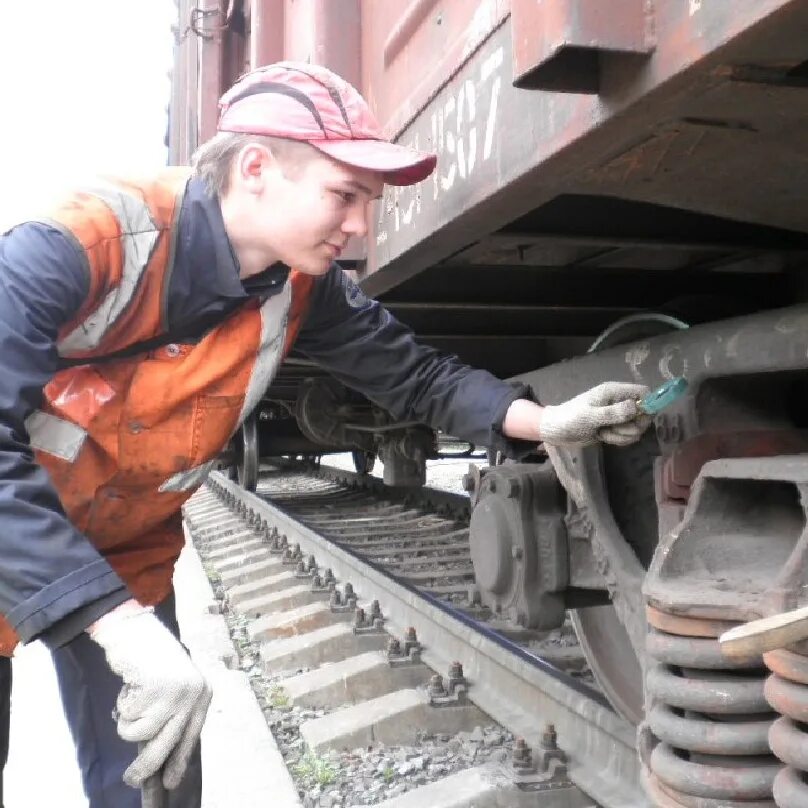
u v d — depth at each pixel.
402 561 5.66
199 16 6.06
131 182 1.54
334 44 3.04
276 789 2.61
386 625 4.19
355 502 9.22
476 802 2.42
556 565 2.66
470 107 1.97
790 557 1.39
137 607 1.29
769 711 1.44
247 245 1.62
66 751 3.10
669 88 1.28
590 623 2.95
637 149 1.59
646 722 1.65
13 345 1.31
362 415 7.95
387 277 2.88
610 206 2.58
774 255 2.92
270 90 1.55
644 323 2.49
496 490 2.90
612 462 2.47
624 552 2.28
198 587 5.40
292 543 6.32
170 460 1.79
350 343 2.13
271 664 3.85
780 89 1.30
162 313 1.61
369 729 2.99
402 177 1.62
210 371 1.73
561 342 4.58
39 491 1.27
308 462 13.38
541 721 2.91
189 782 2.05
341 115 1.53
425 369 2.16
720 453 1.92
